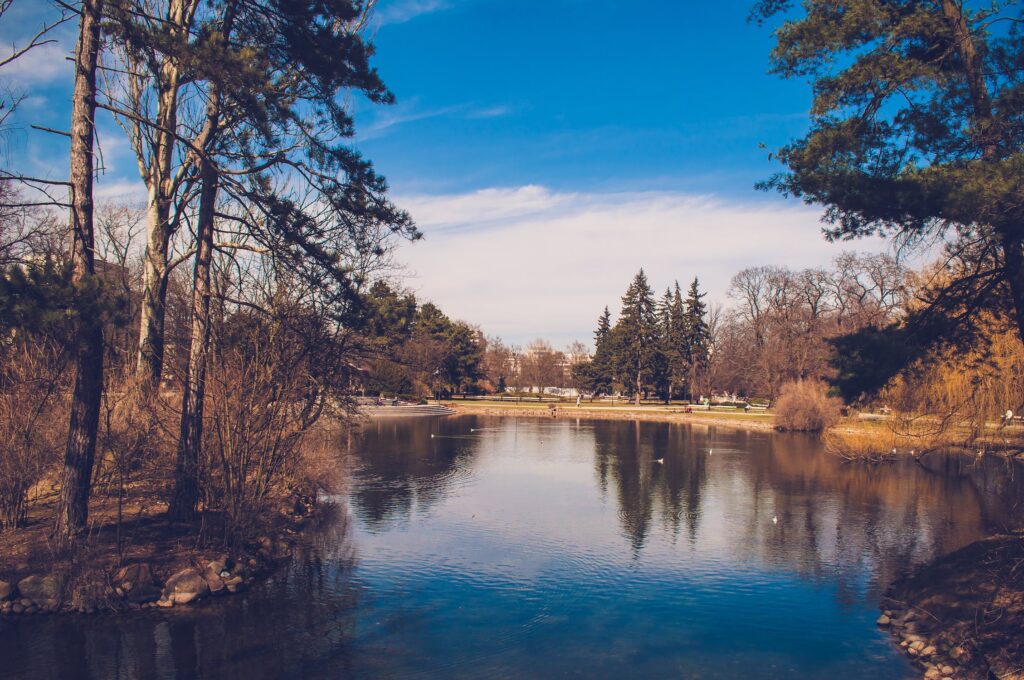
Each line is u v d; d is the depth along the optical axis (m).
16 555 14.39
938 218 11.57
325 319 18.53
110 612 13.75
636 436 55.84
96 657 12.07
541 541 21.27
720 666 12.51
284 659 12.41
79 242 14.02
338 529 22.33
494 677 11.94
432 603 15.56
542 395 125.88
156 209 18.84
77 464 14.41
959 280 13.56
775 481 32.78
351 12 16.20
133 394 16.11
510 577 17.56
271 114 15.22
